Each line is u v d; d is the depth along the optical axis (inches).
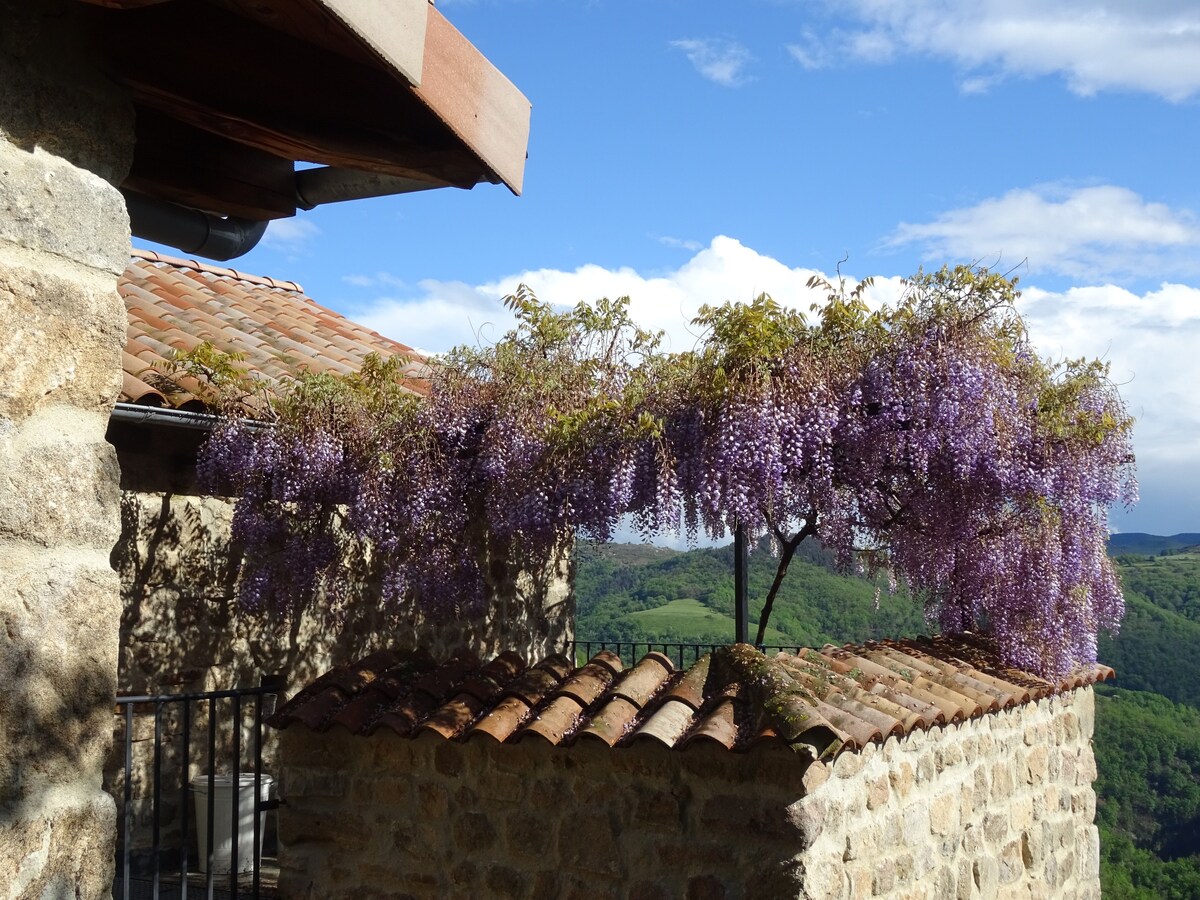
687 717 180.7
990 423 258.4
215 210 133.3
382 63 80.4
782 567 299.1
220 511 289.4
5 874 66.5
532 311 272.5
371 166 112.5
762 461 235.0
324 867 199.5
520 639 378.9
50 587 70.5
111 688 74.8
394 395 279.9
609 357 268.4
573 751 183.3
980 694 234.8
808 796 167.9
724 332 244.5
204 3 88.7
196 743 279.9
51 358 71.6
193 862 278.2
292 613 298.5
